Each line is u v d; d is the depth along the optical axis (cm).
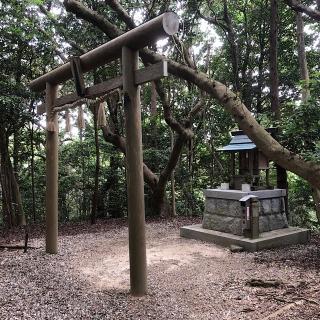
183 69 555
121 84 384
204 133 941
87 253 528
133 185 354
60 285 380
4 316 291
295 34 1016
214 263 457
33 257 502
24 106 722
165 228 727
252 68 1052
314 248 521
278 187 632
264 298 324
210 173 1040
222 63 998
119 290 366
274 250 515
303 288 343
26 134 917
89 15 641
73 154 1013
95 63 430
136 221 352
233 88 952
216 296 339
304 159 477
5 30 702
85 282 393
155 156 961
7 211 821
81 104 467
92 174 1018
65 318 291
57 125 544
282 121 582
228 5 953
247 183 585
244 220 529
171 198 953
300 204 719
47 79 534
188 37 712
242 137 600
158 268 441
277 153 481
